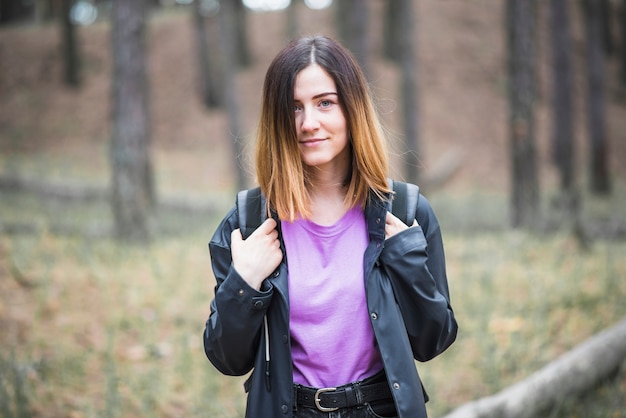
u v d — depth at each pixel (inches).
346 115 78.0
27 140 839.1
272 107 77.3
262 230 76.4
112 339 200.2
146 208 358.3
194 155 784.9
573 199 404.2
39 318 211.0
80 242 324.5
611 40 1102.4
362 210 80.5
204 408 163.9
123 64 351.6
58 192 546.0
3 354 179.9
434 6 1077.8
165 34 1047.0
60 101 927.0
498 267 291.4
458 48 988.6
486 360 179.9
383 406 77.0
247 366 80.7
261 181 79.0
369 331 76.8
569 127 558.3
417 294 76.5
